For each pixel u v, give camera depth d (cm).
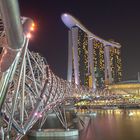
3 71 1303
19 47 1264
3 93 1390
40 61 5334
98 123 12369
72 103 19950
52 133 8050
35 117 3850
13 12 1047
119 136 8706
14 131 3062
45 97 5419
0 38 1439
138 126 11206
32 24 1370
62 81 11238
